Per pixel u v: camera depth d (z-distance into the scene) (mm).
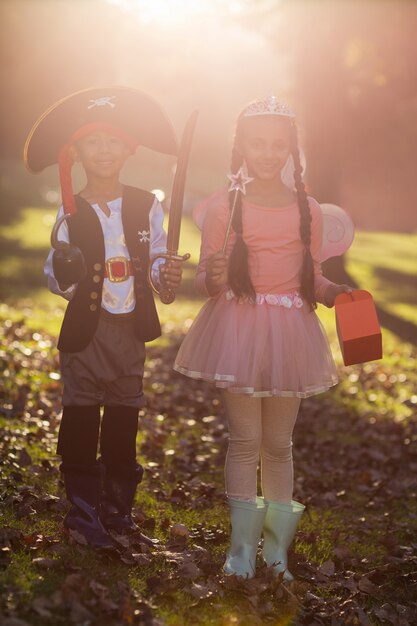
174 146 5023
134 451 4938
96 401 4762
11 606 3846
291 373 4602
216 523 5840
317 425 9945
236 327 4633
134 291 4754
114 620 3922
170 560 4738
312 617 4492
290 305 4695
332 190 23172
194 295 20250
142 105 4875
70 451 4746
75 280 4438
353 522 6625
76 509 4734
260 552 5051
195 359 4699
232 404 4695
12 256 23484
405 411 11180
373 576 5332
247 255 4641
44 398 8688
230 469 4742
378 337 4516
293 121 4805
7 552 4418
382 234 40656
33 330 13016
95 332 4684
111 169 4777
